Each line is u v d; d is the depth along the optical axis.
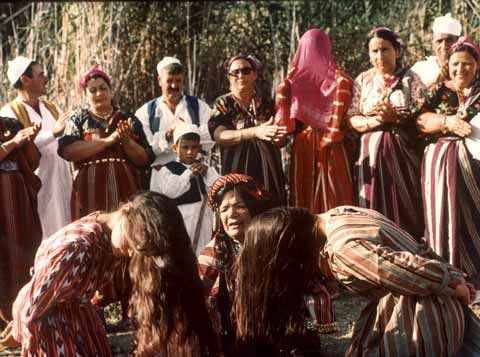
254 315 3.48
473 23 7.07
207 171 5.30
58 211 5.48
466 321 3.54
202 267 3.97
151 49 8.09
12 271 4.88
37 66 5.51
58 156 5.50
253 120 5.33
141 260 3.35
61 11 8.20
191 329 3.44
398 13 7.73
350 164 5.27
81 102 7.30
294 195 5.30
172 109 5.58
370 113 5.19
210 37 8.30
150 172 5.44
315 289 4.15
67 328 3.49
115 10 7.87
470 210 4.80
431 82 5.38
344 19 8.10
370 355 3.46
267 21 8.30
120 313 4.90
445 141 4.89
